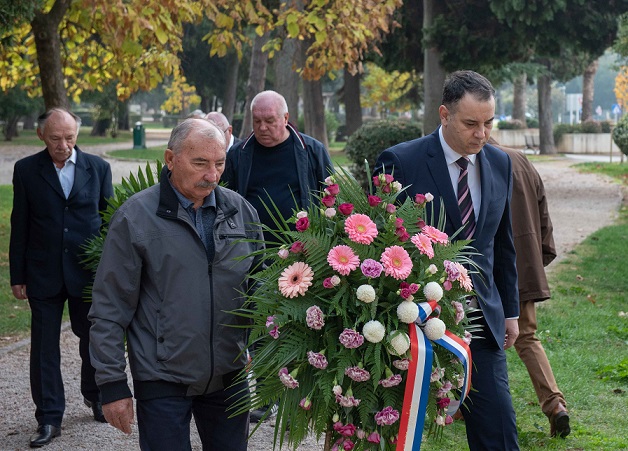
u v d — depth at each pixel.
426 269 3.34
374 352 3.19
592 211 18.20
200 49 46.00
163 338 3.49
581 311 8.88
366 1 11.78
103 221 5.48
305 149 5.71
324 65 12.12
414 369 3.23
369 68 46.81
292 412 3.31
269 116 5.55
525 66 22.09
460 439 5.32
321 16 11.83
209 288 3.54
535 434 5.37
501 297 4.13
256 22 11.70
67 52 12.82
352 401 3.21
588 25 17.45
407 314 3.20
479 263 3.92
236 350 3.62
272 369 3.36
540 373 5.31
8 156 36.28
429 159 3.95
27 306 9.58
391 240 3.35
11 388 6.65
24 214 5.55
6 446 5.38
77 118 5.60
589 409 5.96
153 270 3.50
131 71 12.15
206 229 3.60
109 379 3.45
